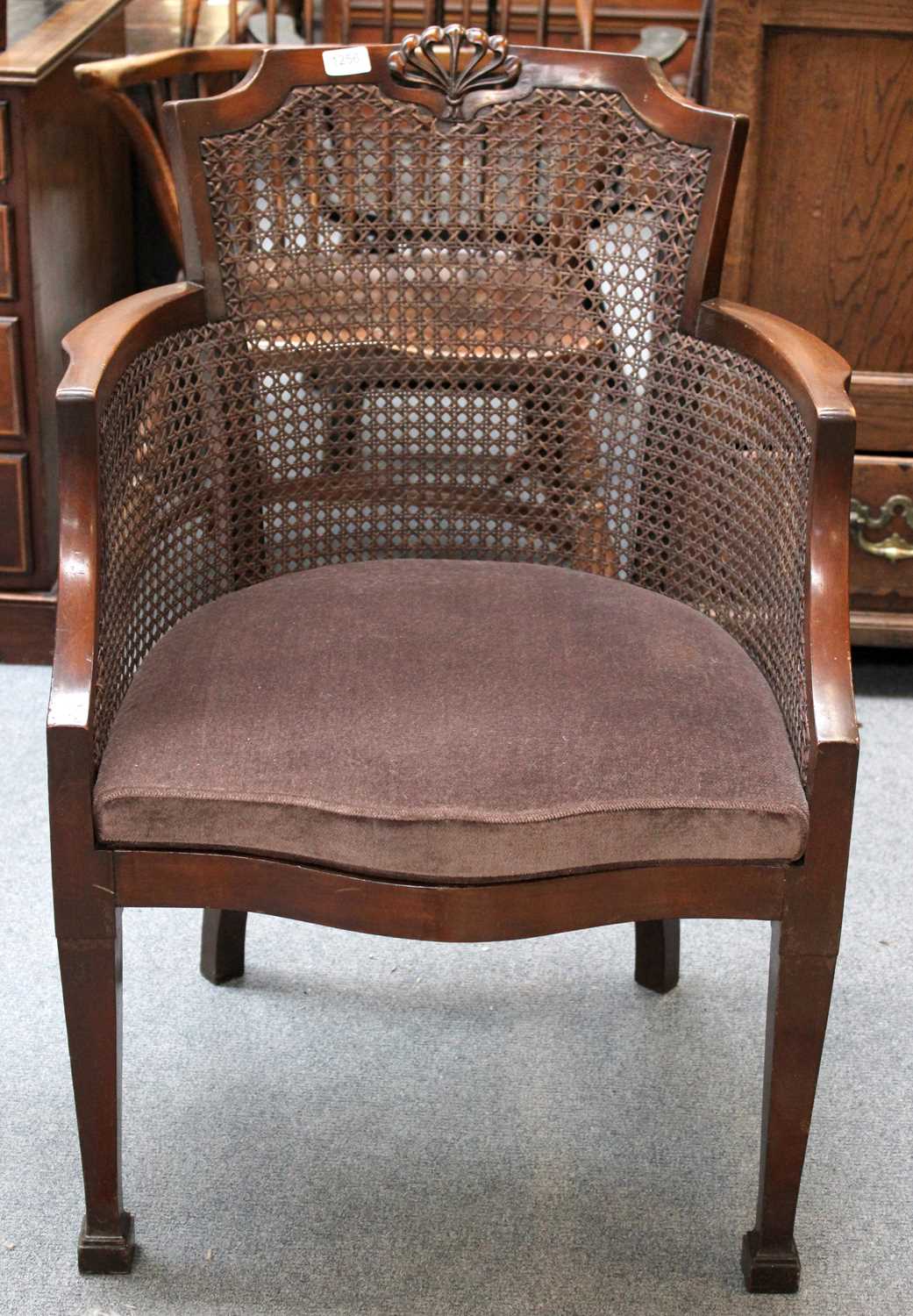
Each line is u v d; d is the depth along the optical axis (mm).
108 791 1171
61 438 1197
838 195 2195
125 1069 1601
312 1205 1430
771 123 2154
